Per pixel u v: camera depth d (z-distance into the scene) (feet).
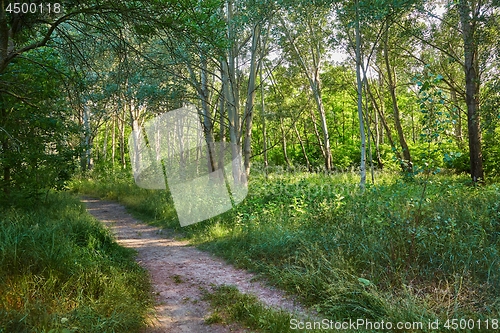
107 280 14.76
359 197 27.17
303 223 23.67
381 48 61.00
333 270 15.60
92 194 59.21
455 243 16.62
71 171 32.58
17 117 25.67
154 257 22.98
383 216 19.75
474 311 12.61
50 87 24.63
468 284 13.99
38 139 28.02
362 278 14.11
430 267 15.51
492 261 14.96
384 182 42.96
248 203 30.48
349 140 112.98
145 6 16.75
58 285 13.29
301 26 55.16
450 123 17.17
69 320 11.14
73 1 17.03
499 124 49.93
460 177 53.93
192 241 26.63
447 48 54.13
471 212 21.42
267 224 25.39
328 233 20.08
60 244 15.88
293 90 84.84
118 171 71.82
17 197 29.78
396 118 63.52
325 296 14.94
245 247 22.85
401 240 16.80
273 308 14.53
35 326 10.38
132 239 27.89
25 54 24.25
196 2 17.65
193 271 19.97
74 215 27.71
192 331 12.69
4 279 12.41
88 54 20.51
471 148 49.88
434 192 29.76
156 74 37.19
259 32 48.70
